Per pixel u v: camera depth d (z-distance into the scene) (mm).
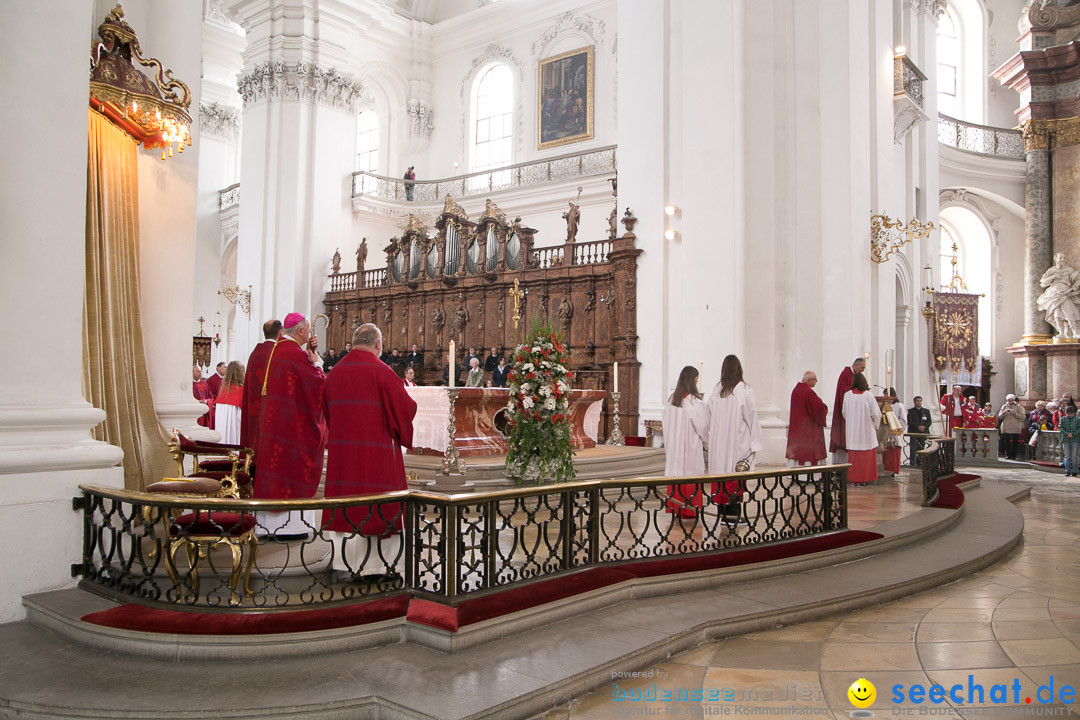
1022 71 21562
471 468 8305
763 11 12328
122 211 5246
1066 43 21344
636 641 3830
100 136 5004
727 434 6930
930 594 5316
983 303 23016
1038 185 21359
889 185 13828
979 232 23156
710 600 4648
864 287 12414
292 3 21766
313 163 21688
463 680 3234
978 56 23547
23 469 3910
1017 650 4074
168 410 5797
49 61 4191
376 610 3723
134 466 5070
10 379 3984
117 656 3402
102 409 4715
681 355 13148
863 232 12461
